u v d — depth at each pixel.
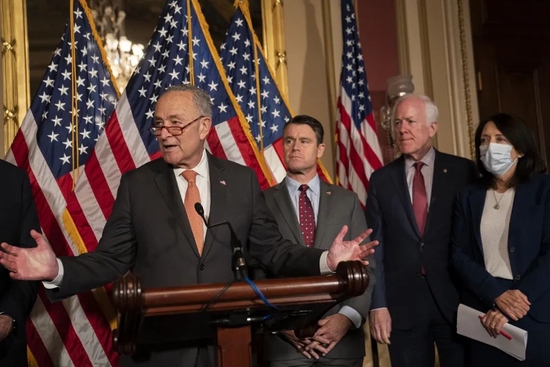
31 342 3.35
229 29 4.07
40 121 3.57
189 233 2.37
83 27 3.74
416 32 4.86
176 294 1.71
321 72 4.60
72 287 2.21
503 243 3.05
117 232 2.43
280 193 3.18
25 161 3.50
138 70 3.65
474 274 3.03
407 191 3.34
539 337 2.90
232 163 2.59
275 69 4.40
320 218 3.10
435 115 3.40
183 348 2.25
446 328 3.23
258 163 3.74
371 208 3.40
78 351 3.41
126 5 4.15
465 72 4.92
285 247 2.43
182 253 2.35
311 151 3.16
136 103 3.60
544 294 2.93
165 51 3.71
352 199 3.17
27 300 2.66
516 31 5.14
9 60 3.88
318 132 3.21
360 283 1.82
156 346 2.26
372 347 4.04
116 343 1.90
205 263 2.34
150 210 2.42
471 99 4.91
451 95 4.86
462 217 3.20
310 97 4.55
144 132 3.58
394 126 3.44
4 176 2.74
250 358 1.87
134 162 3.53
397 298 3.27
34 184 3.46
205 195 2.50
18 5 3.93
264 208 2.55
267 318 1.89
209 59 3.80
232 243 2.03
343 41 4.28
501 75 5.07
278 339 2.98
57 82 3.63
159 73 3.67
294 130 3.17
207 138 3.70
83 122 3.66
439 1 4.92
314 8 4.64
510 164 3.10
